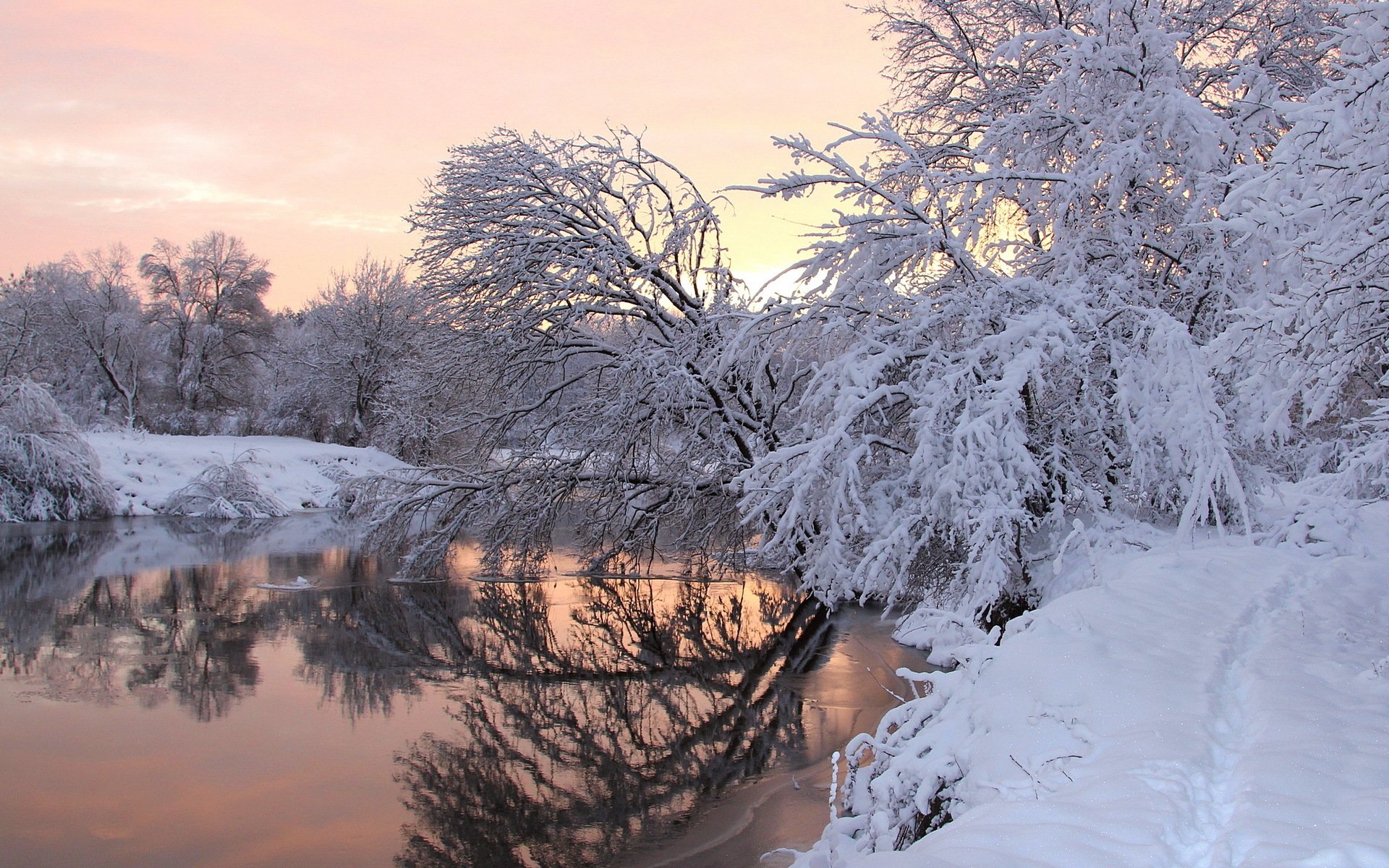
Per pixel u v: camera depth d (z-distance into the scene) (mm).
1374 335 6445
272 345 55438
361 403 46094
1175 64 12352
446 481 18031
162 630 13875
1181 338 9844
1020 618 7387
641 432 17266
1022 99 15188
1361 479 6949
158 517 31156
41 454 28953
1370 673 5484
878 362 11352
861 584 11414
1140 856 3477
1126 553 10195
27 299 48062
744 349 13203
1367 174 6230
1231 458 10195
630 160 17938
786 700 10242
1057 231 12344
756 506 12078
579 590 17734
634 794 7652
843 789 6477
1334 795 3805
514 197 17328
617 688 11023
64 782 7836
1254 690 5281
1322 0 12000
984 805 4578
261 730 9336
